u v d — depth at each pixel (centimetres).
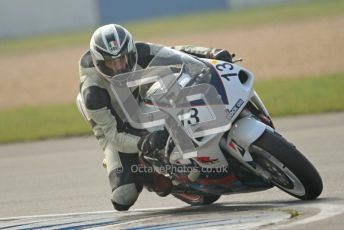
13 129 5469
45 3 16762
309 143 3578
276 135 2139
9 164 4022
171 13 17788
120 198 2289
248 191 2266
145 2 17538
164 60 2248
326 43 8938
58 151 4269
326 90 5519
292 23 11919
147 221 2175
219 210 2300
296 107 4894
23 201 2981
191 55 2309
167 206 2575
